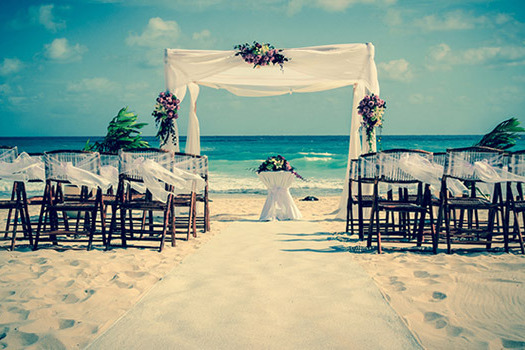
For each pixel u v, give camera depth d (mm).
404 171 5227
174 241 5672
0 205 5344
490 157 5020
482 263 4414
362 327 2811
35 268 4305
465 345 2529
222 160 38875
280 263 4605
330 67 8102
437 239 5117
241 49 8094
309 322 2898
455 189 6074
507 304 3211
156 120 8312
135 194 7004
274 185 8625
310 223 8023
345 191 8664
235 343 2582
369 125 8070
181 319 2963
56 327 2867
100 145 10812
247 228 7340
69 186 8406
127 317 3004
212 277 4039
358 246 5602
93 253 5133
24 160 5387
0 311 3115
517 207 5055
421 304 3236
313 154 43094
